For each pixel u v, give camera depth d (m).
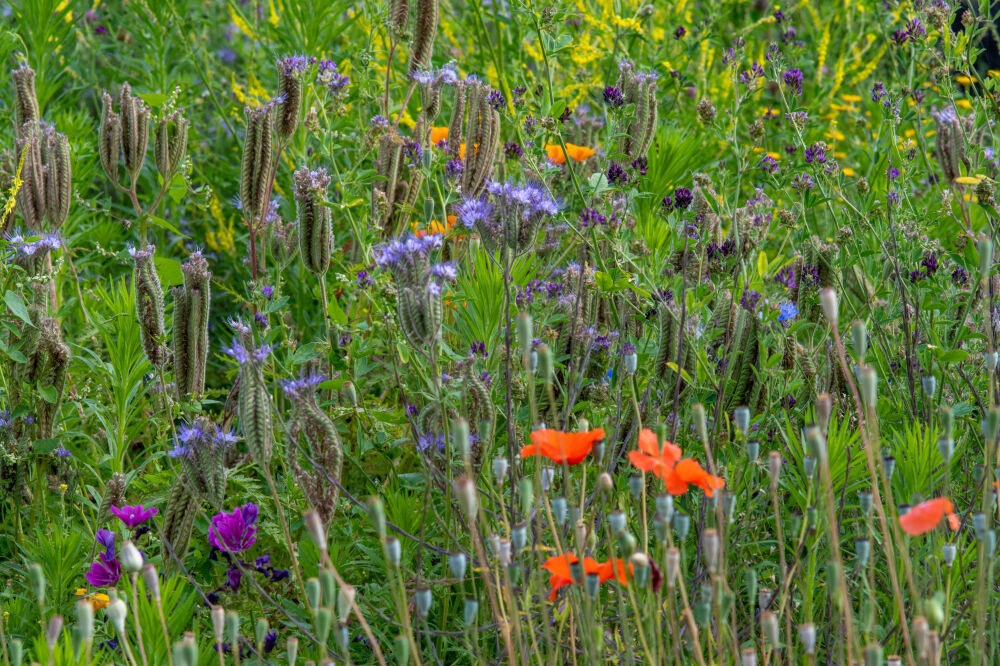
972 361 7.47
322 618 4.22
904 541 5.37
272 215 7.87
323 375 7.68
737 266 6.71
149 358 6.72
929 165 9.29
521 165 7.95
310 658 6.08
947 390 7.74
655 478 6.44
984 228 7.84
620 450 6.60
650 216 8.38
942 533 5.82
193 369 6.67
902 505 4.49
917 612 4.77
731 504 4.95
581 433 4.84
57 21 10.52
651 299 7.27
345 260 9.80
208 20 12.89
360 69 9.31
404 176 8.45
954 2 9.02
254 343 7.09
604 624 5.96
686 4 13.02
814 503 5.67
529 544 5.92
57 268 7.55
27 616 6.20
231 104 12.26
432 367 5.77
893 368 7.46
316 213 7.14
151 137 11.16
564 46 8.54
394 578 5.61
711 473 4.80
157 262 7.55
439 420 6.20
